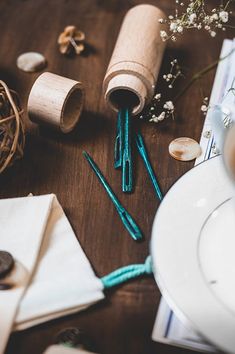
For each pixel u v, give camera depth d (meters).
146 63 0.36
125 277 0.28
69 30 0.41
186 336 0.27
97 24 0.43
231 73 0.39
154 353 0.26
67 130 0.35
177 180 0.30
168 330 0.27
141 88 0.35
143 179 0.33
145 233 0.31
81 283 0.28
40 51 0.41
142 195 0.32
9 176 0.34
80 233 0.31
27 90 0.38
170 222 0.28
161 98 0.38
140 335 0.27
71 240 0.30
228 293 0.27
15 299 0.27
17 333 0.27
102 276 0.29
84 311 0.28
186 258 0.27
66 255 0.29
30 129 0.36
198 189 0.30
